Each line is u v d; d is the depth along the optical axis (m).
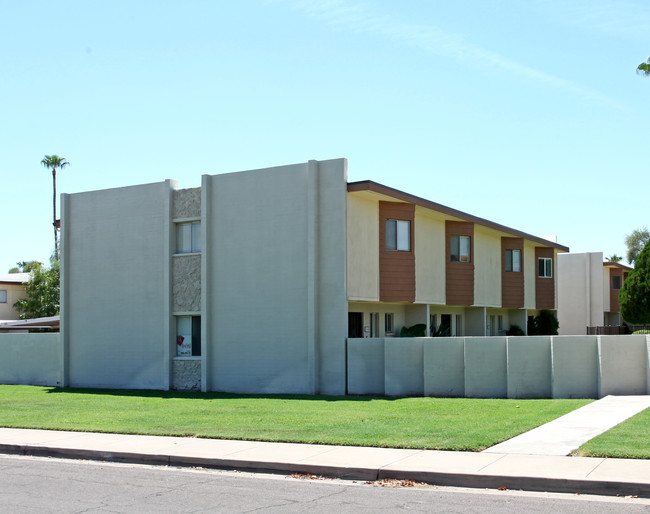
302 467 11.52
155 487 10.57
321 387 23.77
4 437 15.21
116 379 28.22
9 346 31.44
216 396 24.08
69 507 9.23
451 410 18.06
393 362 22.62
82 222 29.64
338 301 23.59
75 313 29.55
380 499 9.61
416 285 28.36
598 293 48.53
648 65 32.78
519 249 36.59
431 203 27.72
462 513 8.72
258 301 25.06
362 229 24.78
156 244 27.56
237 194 25.80
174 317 27.19
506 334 38.31
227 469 12.12
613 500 9.38
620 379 20.05
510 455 11.83
